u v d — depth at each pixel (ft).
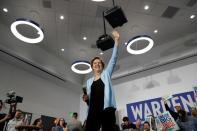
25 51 22.45
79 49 25.75
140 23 21.36
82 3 18.25
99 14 19.54
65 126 19.77
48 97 26.25
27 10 19.30
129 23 21.27
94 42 24.21
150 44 19.86
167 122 14.82
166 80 25.25
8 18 20.34
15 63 22.49
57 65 26.73
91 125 4.41
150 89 26.05
